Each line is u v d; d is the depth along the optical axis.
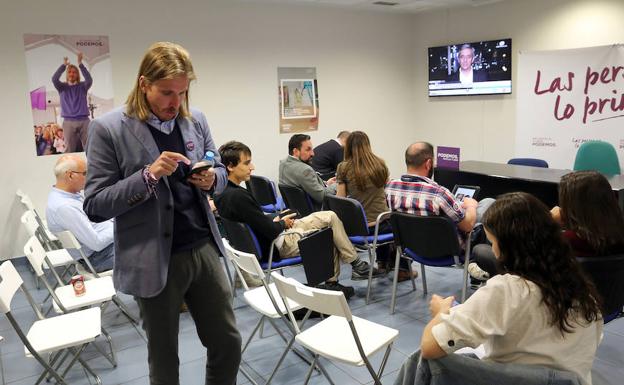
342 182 3.84
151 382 1.65
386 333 2.12
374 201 3.77
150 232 1.50
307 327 3.14
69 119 5.05
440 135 7.45
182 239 1.59
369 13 7.04
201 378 2.62
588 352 1.34
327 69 6.75
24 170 4.89
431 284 3.83
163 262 1.51
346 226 3.60
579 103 5.62
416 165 3.13
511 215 1.32
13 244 4.90
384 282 3.91
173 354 1.63
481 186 4.05
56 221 3.24
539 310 1.26
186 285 1.62
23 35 4.74
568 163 5.81
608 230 1.98
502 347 1.31
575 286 1.28
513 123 6.50
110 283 2.95
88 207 1.44
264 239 3.22
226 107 5.98
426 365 1.35
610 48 5.29
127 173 1.48
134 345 3.04
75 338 2.25
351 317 1.84
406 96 7.66
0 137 4.75
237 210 3.08
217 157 1.77
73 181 3.35
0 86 4.70
